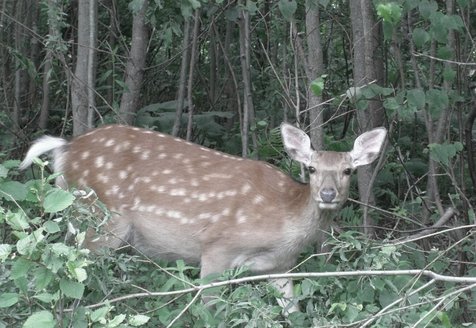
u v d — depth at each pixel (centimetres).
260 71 1567
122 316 654
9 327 734
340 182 909
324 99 1407
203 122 1455
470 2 1093
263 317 723
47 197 664
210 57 1675
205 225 945
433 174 1072
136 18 1266
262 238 936
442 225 1034
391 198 1245
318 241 1020
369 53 1048
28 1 1526
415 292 739
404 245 952
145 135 996
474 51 1130
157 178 962
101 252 773
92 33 1205
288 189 951
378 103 1146
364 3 1041
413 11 1196
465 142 1182
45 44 1253
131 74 1280
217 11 1345
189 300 798
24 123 1535
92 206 880
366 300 818
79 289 653
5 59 1547
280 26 1308
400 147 1388
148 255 990
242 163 973
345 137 1355
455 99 980
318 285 771
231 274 806
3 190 763
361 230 1084
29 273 714
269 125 1390
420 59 1301
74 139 1006
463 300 931
